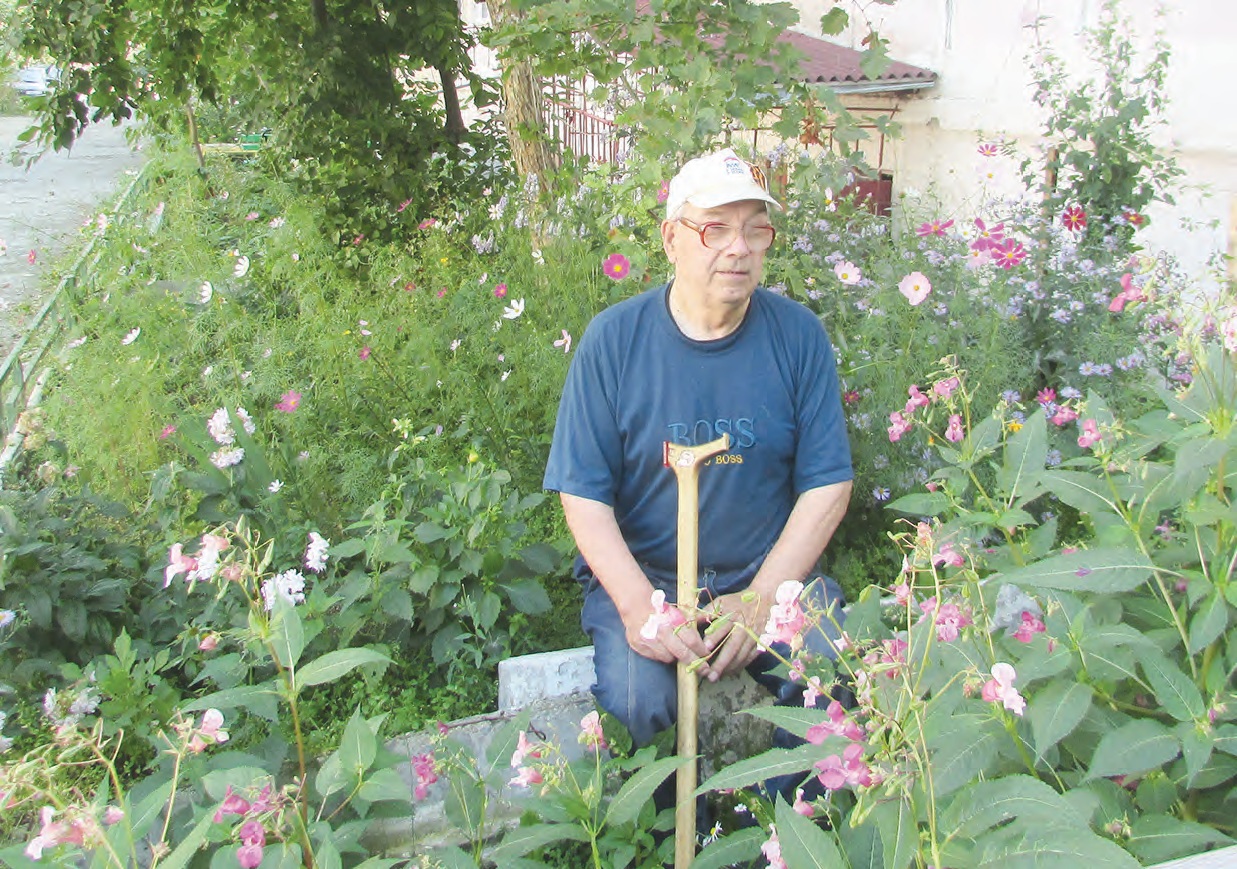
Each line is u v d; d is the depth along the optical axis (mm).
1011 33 7055
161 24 7020
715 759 2576
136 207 10180
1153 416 2033
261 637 1950
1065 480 1967
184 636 2986
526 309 4770
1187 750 1539
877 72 4023
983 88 7391
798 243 4480
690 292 2557
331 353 4754
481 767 2521
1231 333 1758
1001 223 4762
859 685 1600
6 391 5926
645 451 2621
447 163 7691
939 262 4395
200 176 10344
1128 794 1678
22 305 7938
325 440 4449
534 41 4332
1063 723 1556
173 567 1959
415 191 7477
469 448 4211
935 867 1387
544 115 7945
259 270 6320
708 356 2592
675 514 2650
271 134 9320
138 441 4637
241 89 7844
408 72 8062
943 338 3783
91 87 6895
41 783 1642
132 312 5980
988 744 1564
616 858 2078
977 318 3998
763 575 2525
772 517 2684
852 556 3545
